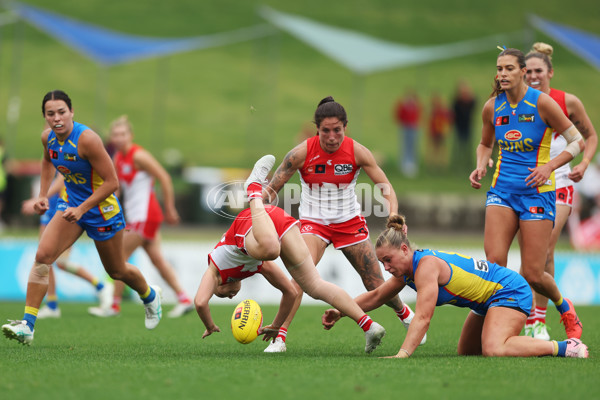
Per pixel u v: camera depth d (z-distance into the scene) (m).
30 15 74.38
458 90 90.94
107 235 26.73
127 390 17.36
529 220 25.19
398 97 137.75
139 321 35.91
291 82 141.75
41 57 141.38
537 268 25.20
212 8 163.25
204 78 141.00
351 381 18.33
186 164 89.25
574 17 164.12
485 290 23.08
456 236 74.44
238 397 16.64
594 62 65.81
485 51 156.62
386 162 93.56
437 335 30.53
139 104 129.12
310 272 23.08
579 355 22.39
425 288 22.58
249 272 23.88
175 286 38.81
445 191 84.56
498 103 25.98
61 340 28.41
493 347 22.64
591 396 16.78
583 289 49.50
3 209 67.88
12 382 18.33
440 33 156.38
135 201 37.34
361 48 78.69
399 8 167.50
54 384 18.06
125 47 75.12
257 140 117.25
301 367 20.47
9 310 39.16
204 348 26.09
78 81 134.75
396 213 25.67
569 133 24.95
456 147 92.88
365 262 26.52
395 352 25.27
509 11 167.25
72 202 26.52
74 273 37.91
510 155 25.77
